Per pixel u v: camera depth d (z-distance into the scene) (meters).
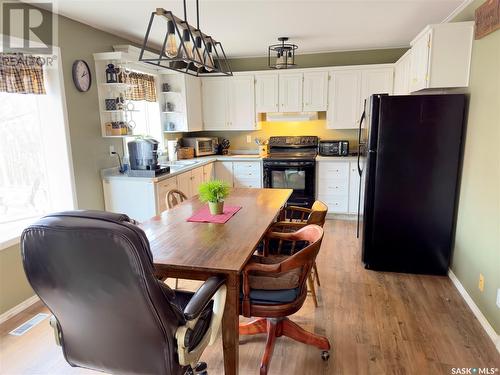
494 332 2.19
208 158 5.20
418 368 1.96
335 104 4.98
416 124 2.91
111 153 3.76
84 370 1.99
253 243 1.87
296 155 5.13
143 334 1.25
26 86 2.74
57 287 1.22
